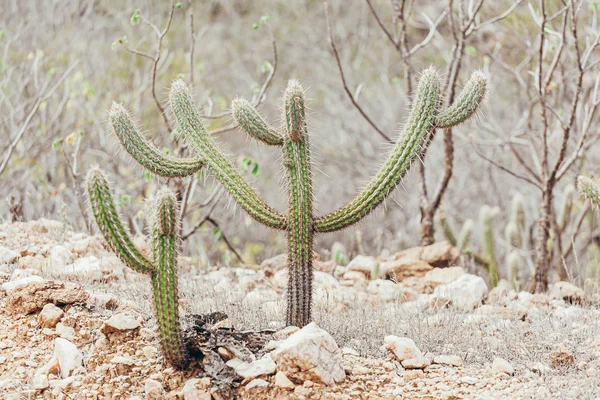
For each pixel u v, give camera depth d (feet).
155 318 11.49
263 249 26.76
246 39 39.68
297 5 42.16
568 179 26.08
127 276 15.80
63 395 10.77
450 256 18.85
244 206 12.60
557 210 24.52
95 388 11.01
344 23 39.52
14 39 25.76
